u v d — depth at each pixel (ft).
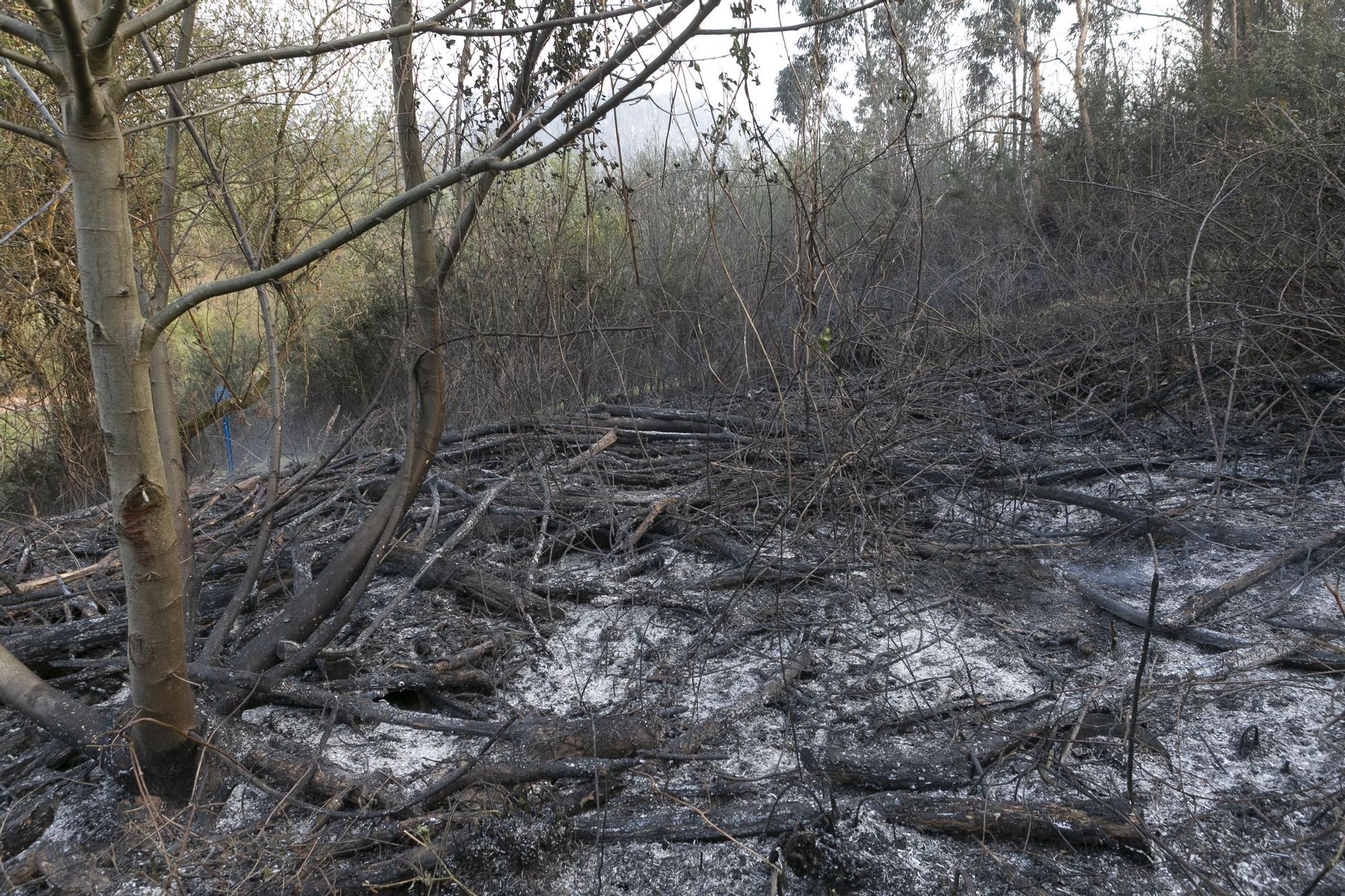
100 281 5.90
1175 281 18.44
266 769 7.63
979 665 9.55
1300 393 15.12
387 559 12.25
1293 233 15.49
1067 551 12.44
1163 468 15.14
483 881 6.48
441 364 9.56
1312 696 8.37
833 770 7.55
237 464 26.63
